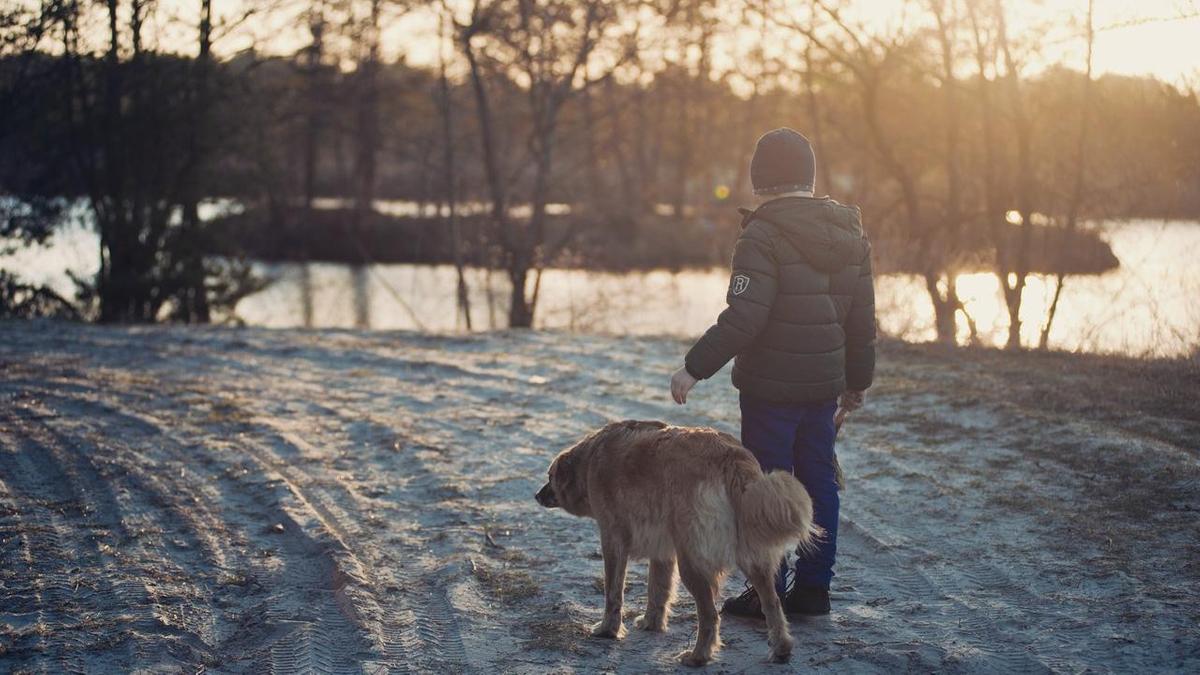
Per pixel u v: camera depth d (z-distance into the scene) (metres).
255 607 5.23
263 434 8.74
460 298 22.08
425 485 7.28
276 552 6.03
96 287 18.78
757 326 4.40
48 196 19.33
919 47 15.61
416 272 28.91
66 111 18.98
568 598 5.23
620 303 21.06
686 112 32.97
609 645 4.64
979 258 14.16
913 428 8.01
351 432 8.81
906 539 5.82
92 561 5.85
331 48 20.94
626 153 35.72
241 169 20.62
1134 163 12.46
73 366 11.89
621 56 19.89
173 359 12.39
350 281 29.61
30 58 18.09
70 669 4.52
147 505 6.88
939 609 4.86
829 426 4.74
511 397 9.95
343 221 34.94
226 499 7.04
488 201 23.66
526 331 14.04
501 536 6.20
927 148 16.67
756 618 4.85
